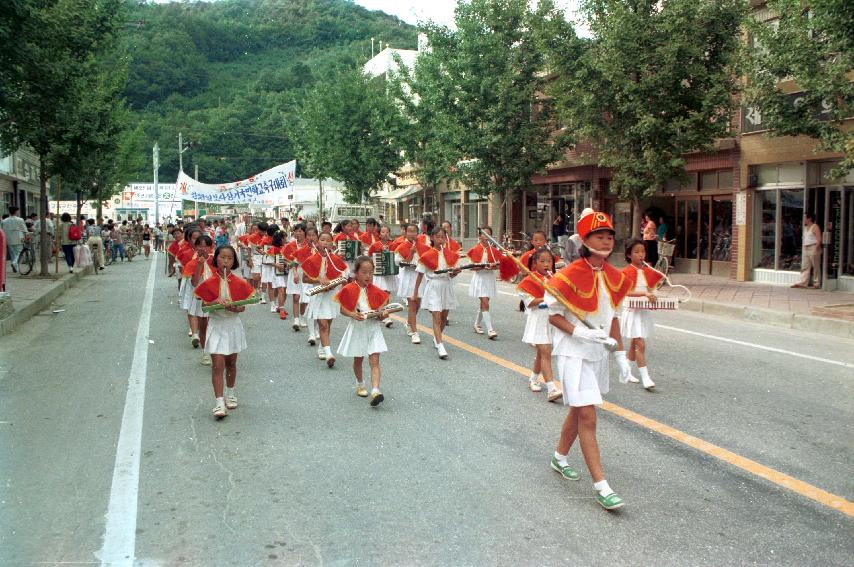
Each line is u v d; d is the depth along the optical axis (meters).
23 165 32.50
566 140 22.30
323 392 7.66
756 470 5.33
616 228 24.34
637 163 16.61
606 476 5.21
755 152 18.36
